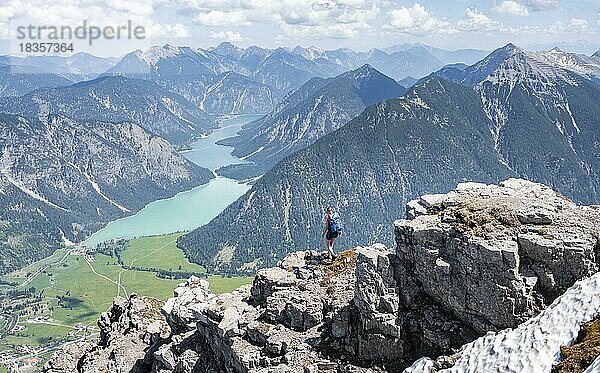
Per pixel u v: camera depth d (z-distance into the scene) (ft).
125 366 194.29
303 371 127.54
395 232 135.74
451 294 124.16
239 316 155.33
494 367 93.66
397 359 127.44
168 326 203.82
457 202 139.03
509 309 114.21
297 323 144.36
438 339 122.72
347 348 133.39
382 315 127.44
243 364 137.80
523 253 118.62
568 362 83.71
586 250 113.09
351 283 154.20
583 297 96.43
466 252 121.39
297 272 171.12
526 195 140.87
